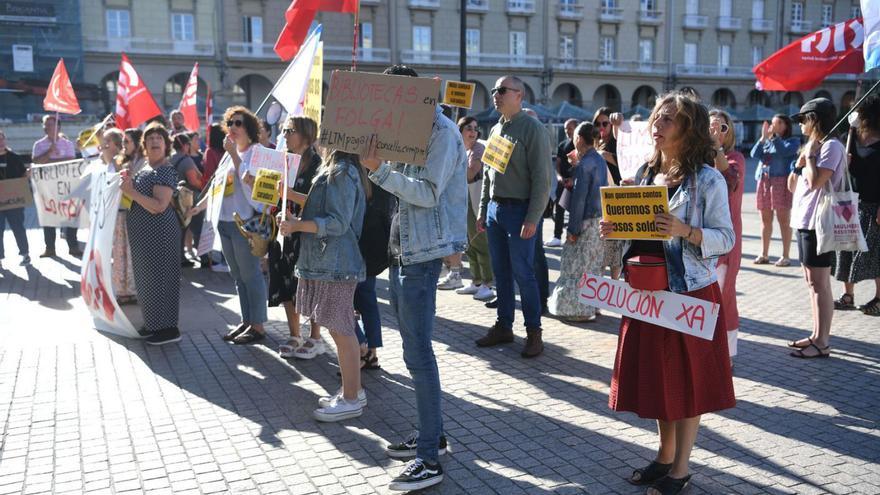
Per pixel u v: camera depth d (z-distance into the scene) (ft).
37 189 31.42
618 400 10.78
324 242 13.34
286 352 17.94
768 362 17.25
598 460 12.15
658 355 10.29
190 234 31.71
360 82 10.52
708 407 10.35
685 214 10.22
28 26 102.42
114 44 109.29
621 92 142.72
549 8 135.85
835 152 16.56
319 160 15.96
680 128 10.27
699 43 148.36
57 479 11.65
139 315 23.00
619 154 22.91
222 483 11.46
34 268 31.12
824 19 158.40
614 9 140.56
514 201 17.78
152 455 12.51
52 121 36.32
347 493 11.10
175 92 116.16
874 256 20.94
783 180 29.53
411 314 11.17
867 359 17.39
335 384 16.12
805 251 17.54
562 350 18.47
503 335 18.99
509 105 17.53
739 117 142.72
